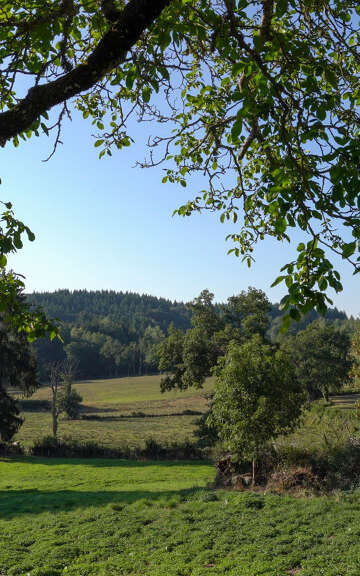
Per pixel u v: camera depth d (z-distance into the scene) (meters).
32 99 3.22
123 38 3.18
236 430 21.28
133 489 24.52
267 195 3.53
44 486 27.59
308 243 3.28
